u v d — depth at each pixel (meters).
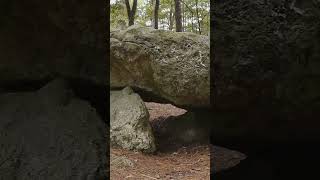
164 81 5.42
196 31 11.45
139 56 5.36
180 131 5.75
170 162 5.03
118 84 5.61
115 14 9.22
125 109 5.35
